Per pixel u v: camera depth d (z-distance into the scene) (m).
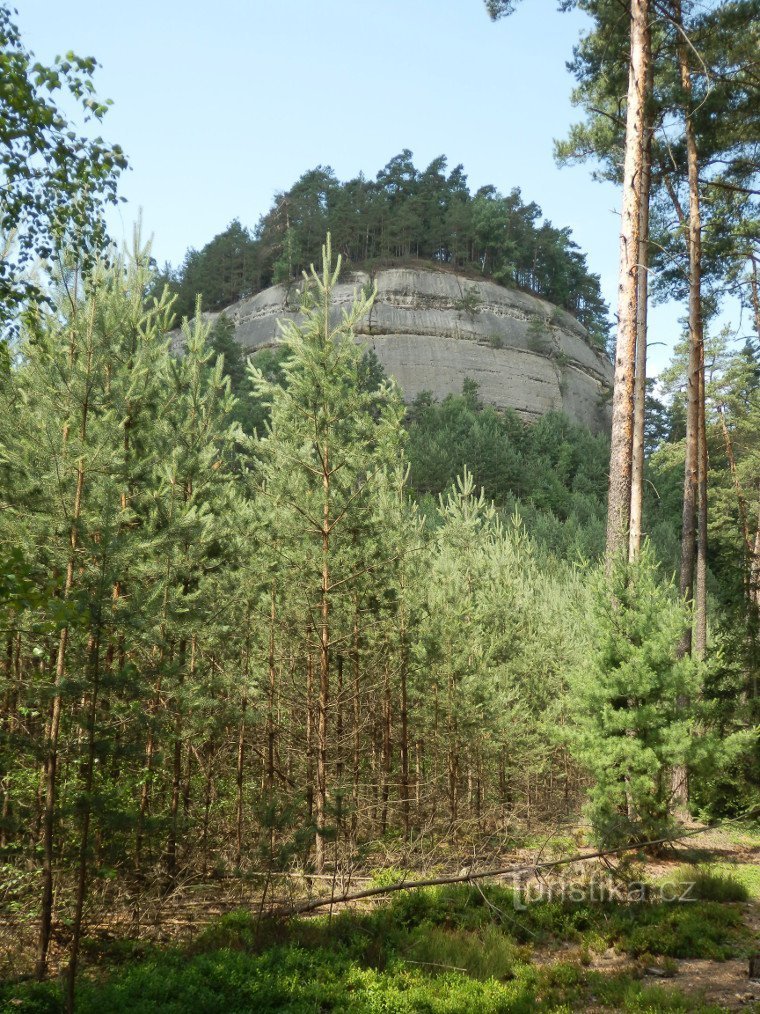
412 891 12.14
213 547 13.94
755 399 40.16
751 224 26.14
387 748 17.36
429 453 85.75
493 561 23.64
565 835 18.31
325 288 14.54
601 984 9.07
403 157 163.00
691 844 17.28
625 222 19.84
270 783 14.95
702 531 23.58
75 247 9.48
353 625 15.54
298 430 14.56
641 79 20.17
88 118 8.92
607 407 147.12
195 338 14.84
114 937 10.00
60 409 10.59
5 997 7.61
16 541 9.90
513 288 153.00
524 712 20.52
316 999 8.20
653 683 15.15
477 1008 8.18
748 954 10.23
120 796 10.21
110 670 9.78
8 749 9.02
